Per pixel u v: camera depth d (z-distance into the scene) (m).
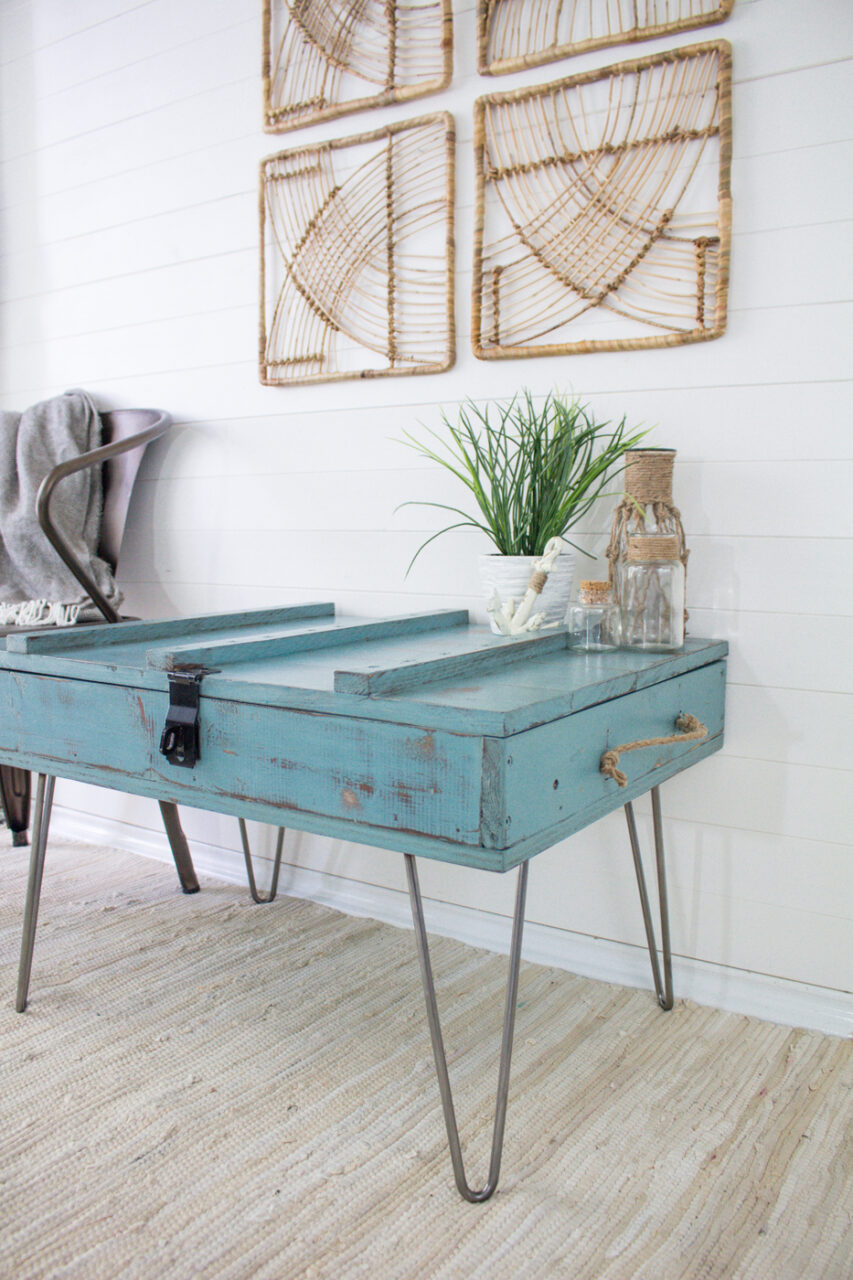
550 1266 1.14
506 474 1.81
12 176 2.70
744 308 1.68
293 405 2.23
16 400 2.79
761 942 1.75
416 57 1.99
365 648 1.62
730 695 1.75
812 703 1.68
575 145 1.83
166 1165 1.31
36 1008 1.73
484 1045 1.62
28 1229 1.19
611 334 1.82
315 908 2.21
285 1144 1.36
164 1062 1.57
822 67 1.59
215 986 1.83
